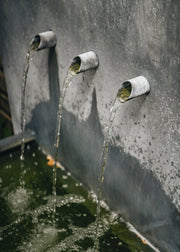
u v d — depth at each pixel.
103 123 3.17
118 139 3.05
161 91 2.42
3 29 4.19
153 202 2.92
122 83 2.50
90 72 3.07
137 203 3.14
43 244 3.16
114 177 3.31
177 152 2.47
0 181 3.88
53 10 3.22
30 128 4.55
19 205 3.58
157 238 3.05
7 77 4.62
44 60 3.68
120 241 3.17
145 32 2.36
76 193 3.74
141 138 2.77
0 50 4.49
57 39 3.35
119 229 3.29
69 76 2.96
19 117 4.75
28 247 3.14
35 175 3.98
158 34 2.27
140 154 2.85
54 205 3.58
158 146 2.63
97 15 2.73
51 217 3.44
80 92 3.32
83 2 2.81
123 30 2.54
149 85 2.50
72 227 3.32
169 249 2.95
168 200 2.74
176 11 2.08
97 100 3.13
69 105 3.57
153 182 2.83
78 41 3.07
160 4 2.17
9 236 3.26
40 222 3.38
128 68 2.64
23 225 3.36
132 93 2.41
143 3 2.29
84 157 3.68
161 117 2.50
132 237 3.21
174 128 2.42
